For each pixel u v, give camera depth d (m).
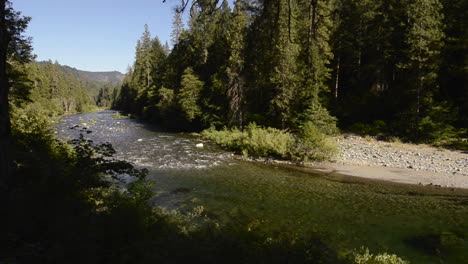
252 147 21.23
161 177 14.34
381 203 10.53
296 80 26.12
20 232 3.90
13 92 15.48
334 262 5.22
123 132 34.50
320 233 7.70
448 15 25.86
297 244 4.86
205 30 36.22
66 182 5.61
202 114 35.69
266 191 12.03
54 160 7.43
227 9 10.45
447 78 25.92
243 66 29.28
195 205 10.06
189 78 36.34
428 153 19.78
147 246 3.66
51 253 3.39
